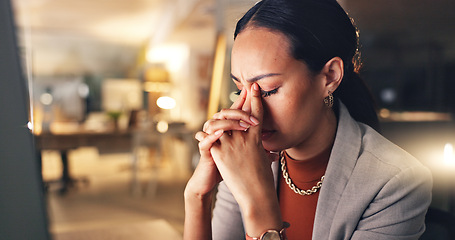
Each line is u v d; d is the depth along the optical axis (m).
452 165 1.10
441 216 0.81
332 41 0.61
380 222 0.63
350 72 0.75
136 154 4.46
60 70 12.66
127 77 13.27
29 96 0.60
